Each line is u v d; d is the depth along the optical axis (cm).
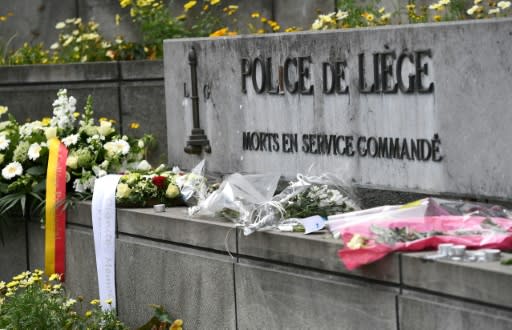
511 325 486
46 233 867
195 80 883
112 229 804
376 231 577
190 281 721
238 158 838
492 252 524
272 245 642
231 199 692
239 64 825
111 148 897
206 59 867
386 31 683
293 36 762
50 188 870
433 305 528
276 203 671
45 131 933
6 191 908
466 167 636
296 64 762
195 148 884
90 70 1130
